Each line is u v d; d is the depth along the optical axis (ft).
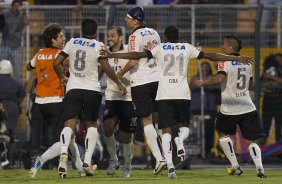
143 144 159.94
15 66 168.45
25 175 121.90
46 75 115.24
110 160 120.88
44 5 176.24
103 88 156.97
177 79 109.50
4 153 146.10
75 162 116.26
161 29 167.73
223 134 118.21
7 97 152.97
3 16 168.66
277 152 160.25
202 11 168.66
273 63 167.84
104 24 167.12
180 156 108.17
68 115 109.70
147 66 115.24
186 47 109.91
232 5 168.96
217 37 168.96
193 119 164.76
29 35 169.07
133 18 116.06
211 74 165.07
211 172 131.64
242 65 113.70
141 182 100.42
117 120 120.26
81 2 184.24
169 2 184.55
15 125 154.20
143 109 115.03
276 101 167.12
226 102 114.52
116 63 120.98
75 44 110.01
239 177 114.21
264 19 169.68
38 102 116.16
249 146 114.52
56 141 113.50
